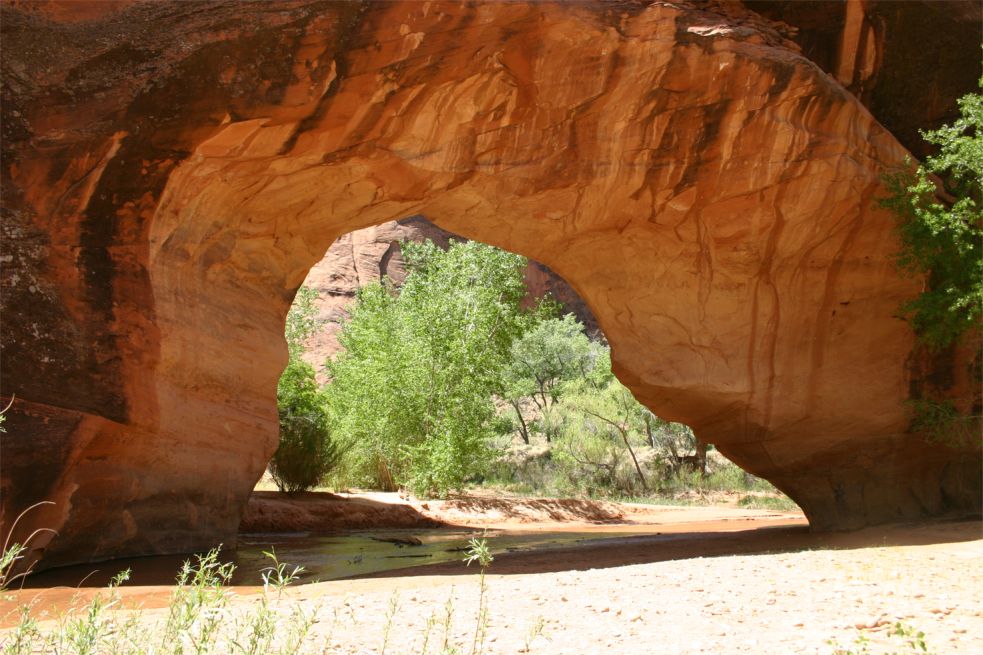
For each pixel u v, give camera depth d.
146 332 8.37
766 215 11.38
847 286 11.99
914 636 4.02
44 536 7.32
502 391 23.42
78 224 7.88
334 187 10.22
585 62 9.72
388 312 26.23
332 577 7.64
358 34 8.59
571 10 9.32
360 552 10.77
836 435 12.21
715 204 11.30
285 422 18.50
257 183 9.69
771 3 12.02
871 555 7.38
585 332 50.16
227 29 8.29
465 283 23.25
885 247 11.77
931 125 12.48
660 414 13.11
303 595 6.01
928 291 11.55
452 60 9.10
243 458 10.39
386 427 21.42
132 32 8.19
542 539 13.70
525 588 5.88
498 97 9.72
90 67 8.02
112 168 8.04
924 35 11.99
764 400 12.16
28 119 7.77
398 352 22.02
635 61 9.88
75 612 3.20
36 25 8.00
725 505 28.50
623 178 10.77
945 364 11.91
